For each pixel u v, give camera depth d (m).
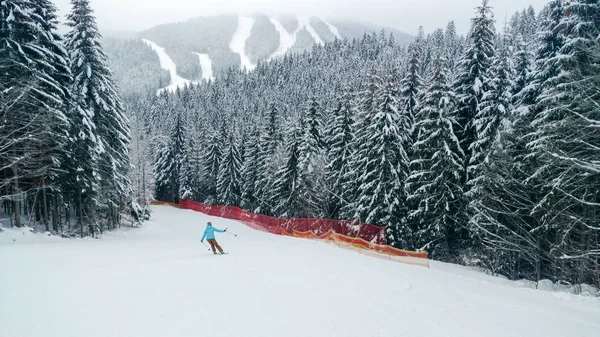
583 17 16.27
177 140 65.19
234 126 67.62
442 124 22.91
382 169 25.23
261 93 140.25
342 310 7.54
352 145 29.83
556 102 15.60
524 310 8.70
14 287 8.17
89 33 24.16
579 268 15.88
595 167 12.07
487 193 19.66
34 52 20.45
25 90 18.05
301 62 171.38
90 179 24.16
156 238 26.19
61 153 22.56
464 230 23.97
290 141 38.69
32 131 19.20
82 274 10.00
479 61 23.66
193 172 65.62
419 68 28.88
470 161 22.06
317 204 36.09
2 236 18.39
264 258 14.27
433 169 23.09
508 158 19.05
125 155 29.75
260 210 46.31
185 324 6.29
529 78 20.53
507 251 20.53
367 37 168.00
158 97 163.88
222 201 53.28
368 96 29.94
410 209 26.08
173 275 10.37
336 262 14.29
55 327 5.89
